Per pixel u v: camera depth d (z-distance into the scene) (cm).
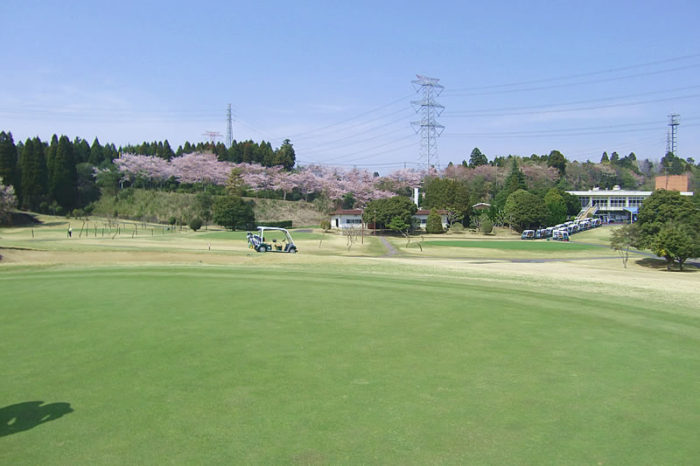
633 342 1230
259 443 673
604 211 11719
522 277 2597
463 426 736
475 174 13975
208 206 10119
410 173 13938
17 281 2172
